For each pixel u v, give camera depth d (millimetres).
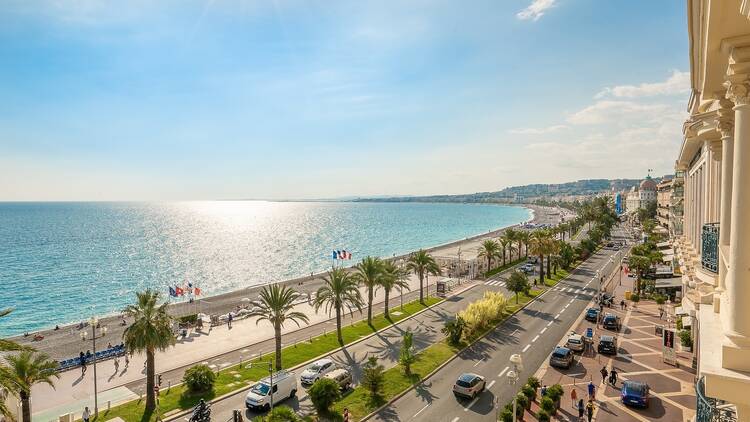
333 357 37562
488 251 80875
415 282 75875
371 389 29125
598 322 46594
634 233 146000
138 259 125500
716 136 15031
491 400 28797
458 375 33125
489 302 46719
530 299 58188
